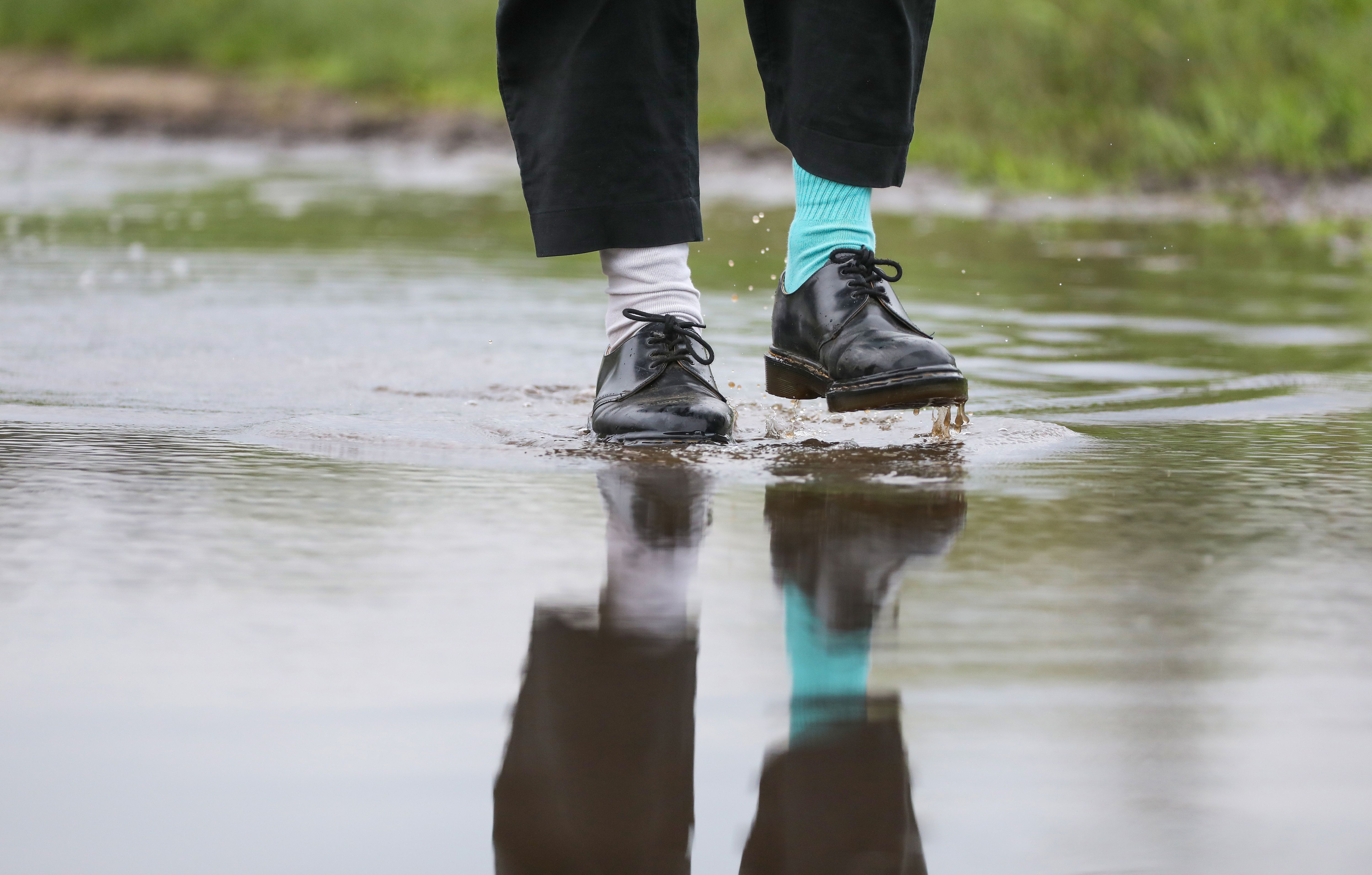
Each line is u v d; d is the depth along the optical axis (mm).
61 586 3734
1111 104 27109
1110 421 6703
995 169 25047
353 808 2504
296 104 42938
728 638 3365
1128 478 5309
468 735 2797
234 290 11836
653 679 3096
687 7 6734
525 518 4586
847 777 2615
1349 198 21828
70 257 14039
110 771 2631
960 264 14484
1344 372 8242
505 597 3688
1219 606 3625
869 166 6859
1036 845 2373
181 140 37125
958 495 4996
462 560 4051
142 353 8555
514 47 6766
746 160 28656
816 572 3945
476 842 2391
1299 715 2893
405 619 3494
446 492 4973
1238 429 6457
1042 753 2715
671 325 6566
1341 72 26000
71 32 56469
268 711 2902
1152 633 3396
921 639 3361
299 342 9188
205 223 17750
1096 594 3730
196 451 5680
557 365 8469
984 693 3020
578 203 6688
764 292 12305
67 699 2957
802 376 6996
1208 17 28234
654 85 6691
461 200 21906
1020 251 15820
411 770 2645
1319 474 5398
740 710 2924
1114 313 11047
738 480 5246
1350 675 3119
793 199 22359
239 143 36406
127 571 3881
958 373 6363
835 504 4836
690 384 6438
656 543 4270
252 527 4391
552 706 2945
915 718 2883
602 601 3660
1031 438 6203
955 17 32250
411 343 9258
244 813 2480
